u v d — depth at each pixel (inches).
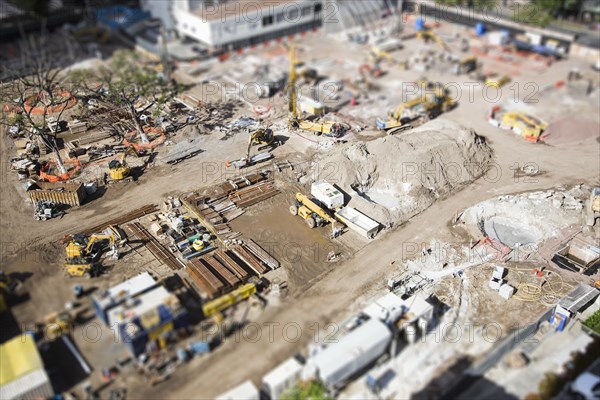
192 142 2532.0
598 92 3051.2
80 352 1502.2
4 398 1300.4
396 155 2226.9
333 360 1375.5
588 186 2249.0
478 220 2064.5
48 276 1759.4
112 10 4106.8
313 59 3570.4
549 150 2536.9
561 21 4126.5
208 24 3415.4
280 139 2566.4
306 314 1641.2
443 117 2837.1
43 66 3053.6
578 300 1660.9
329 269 1814.7
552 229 2022.6
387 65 3484.3
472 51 3703.3
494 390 1424.7
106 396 1387.8
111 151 2463.1
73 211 2080.5
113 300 1551.4
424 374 1462.8
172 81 3110.2
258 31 3715.6
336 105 2935.5
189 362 1486.2
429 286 1753.2
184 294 1690.5
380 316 1524.4
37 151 2453.2
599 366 1475.1
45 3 3806.6
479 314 1654.8
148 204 2121.1
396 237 1964.8
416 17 4264.3
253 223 2020.2
